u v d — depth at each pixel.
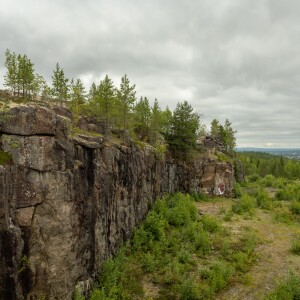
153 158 44.34
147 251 31.64
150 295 24.53
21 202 17.92
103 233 26.02
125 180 32.25
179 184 59.00
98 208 24.84
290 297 23.39
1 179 16.09
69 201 20.28
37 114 18.91
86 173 23.06
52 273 18.88
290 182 94.75
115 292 23.20
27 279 17.97
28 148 18.45
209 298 24.23
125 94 43.12
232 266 29.59
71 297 20.17
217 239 36.66
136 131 57.41
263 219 47.66
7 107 18.69
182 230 37.16
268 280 27.78
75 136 22.73
